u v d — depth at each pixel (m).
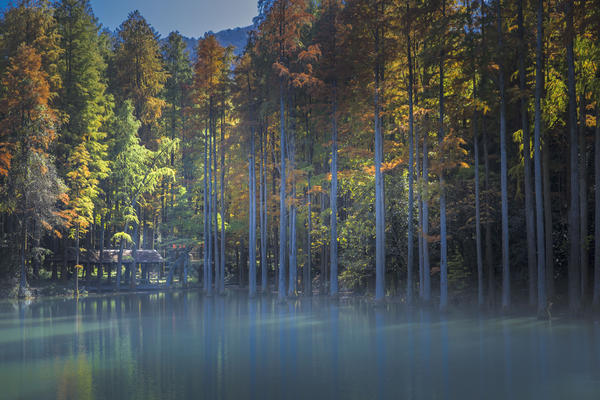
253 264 43.78
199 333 22.64
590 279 28.97
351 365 15.45
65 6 54.69
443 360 16.00
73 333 23.12
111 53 72.25
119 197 58.06
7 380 13.86
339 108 39.31
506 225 27.14
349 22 34.03
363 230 38.06
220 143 51.25
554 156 31.47
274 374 14.34
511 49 26.34
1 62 49.34
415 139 33.53
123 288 58.91
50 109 46.03
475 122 30.00
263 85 42.69
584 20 22.67
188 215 63.94
